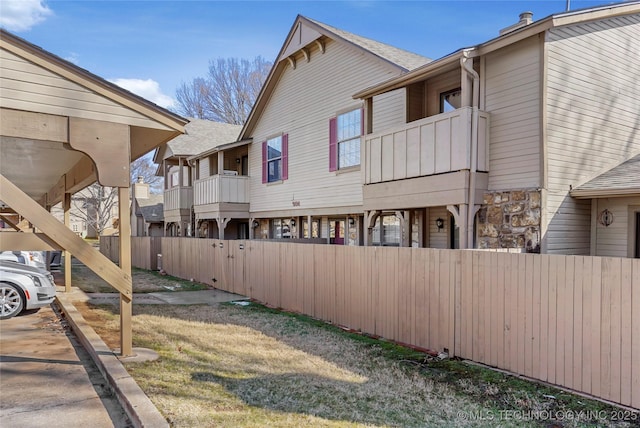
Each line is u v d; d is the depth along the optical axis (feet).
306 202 43.57
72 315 22.97
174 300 31.76
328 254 24.71
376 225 38.42
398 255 20.31
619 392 12.87
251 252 32.58
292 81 45.83
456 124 24.85
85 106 14.96
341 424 11.28
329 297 24.56
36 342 19.10
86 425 11.24
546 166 23.08
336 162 39.34
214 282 38.45
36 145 20.25
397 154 28.66
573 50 24.80
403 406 12.68
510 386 14.40
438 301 18.44
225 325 23.18
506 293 15.92
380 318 21.21
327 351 18.49
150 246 54.39
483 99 26.02
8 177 31.01
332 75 40.11
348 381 14.76
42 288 25.31
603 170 26.53
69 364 16.10
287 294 28.35
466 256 17.38
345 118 38.55
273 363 16.60
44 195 42.98
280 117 47.91
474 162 24.62
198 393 13.12
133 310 27.22
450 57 25.08
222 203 51.78
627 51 28.25
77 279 41.96
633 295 12.66
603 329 13.26
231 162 58.65
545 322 14.71
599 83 26.32
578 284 13.89
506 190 24.41
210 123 76.07
